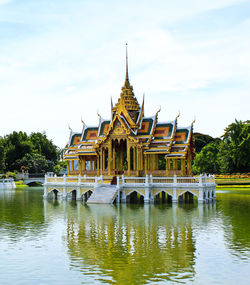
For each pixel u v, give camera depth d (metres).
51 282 28.67
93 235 42.03
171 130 79.38
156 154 82.00
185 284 28.16
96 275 29.88
